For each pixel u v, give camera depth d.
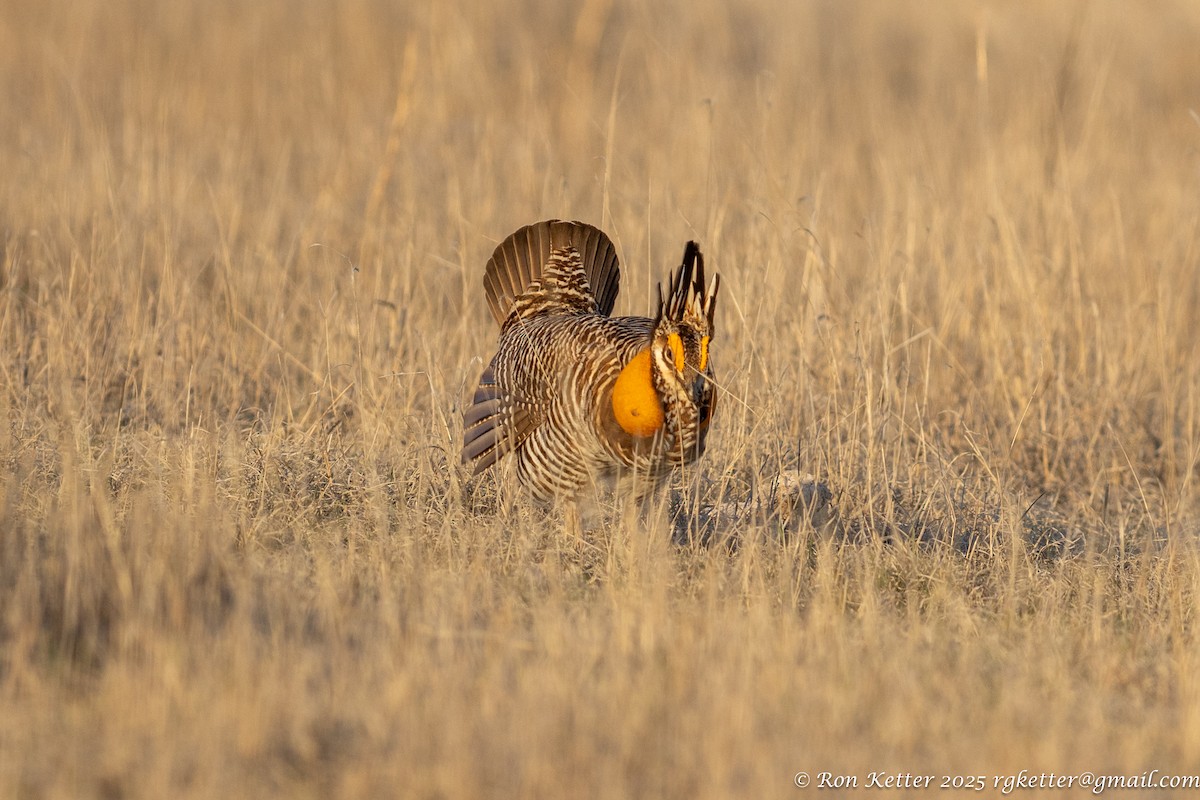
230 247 32.62
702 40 61.28
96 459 22.72
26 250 33.31
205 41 54.34
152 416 26.56
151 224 33.22
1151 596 21.38
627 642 16.86
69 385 25.00
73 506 17.98
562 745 14.33
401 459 23.70
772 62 59.06
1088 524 26.03
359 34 54.56
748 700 15.19
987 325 31.67
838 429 25.06
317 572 19.02
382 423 25.22
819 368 28.83
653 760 14.29
